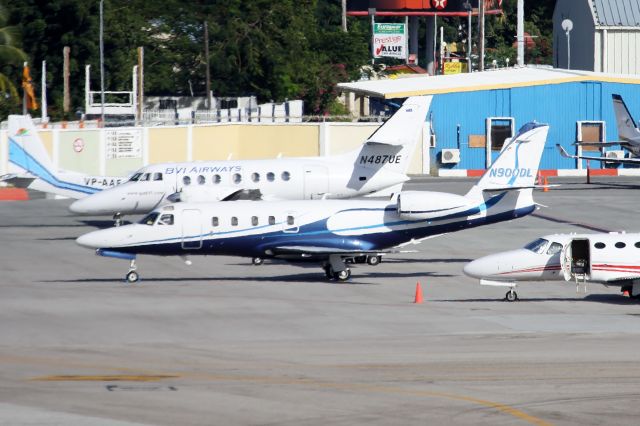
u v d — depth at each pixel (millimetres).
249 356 98625
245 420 77000
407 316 119875
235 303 127188
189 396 83312
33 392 84500
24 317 117250
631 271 128875
